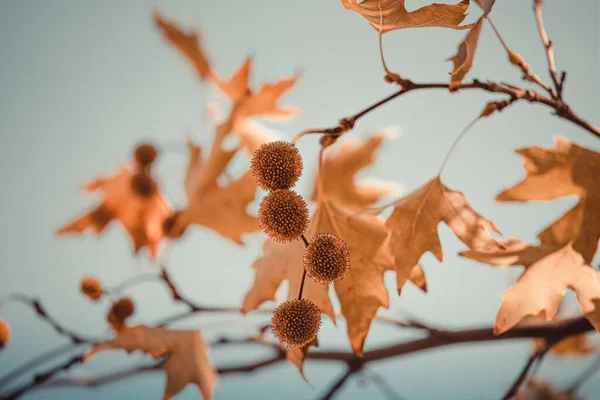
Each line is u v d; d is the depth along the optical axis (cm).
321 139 58
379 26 56
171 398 62
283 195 53
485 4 56
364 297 57
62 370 69
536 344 85
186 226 77
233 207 76
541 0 61
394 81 57
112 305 69
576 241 58
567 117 58
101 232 82
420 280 56
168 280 72
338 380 74
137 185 82
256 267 60
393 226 58
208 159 78
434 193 58
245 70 85
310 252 52
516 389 64
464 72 56
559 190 60
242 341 73
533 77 59
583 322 65
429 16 55
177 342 65
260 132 79
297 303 52
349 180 84
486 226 56
